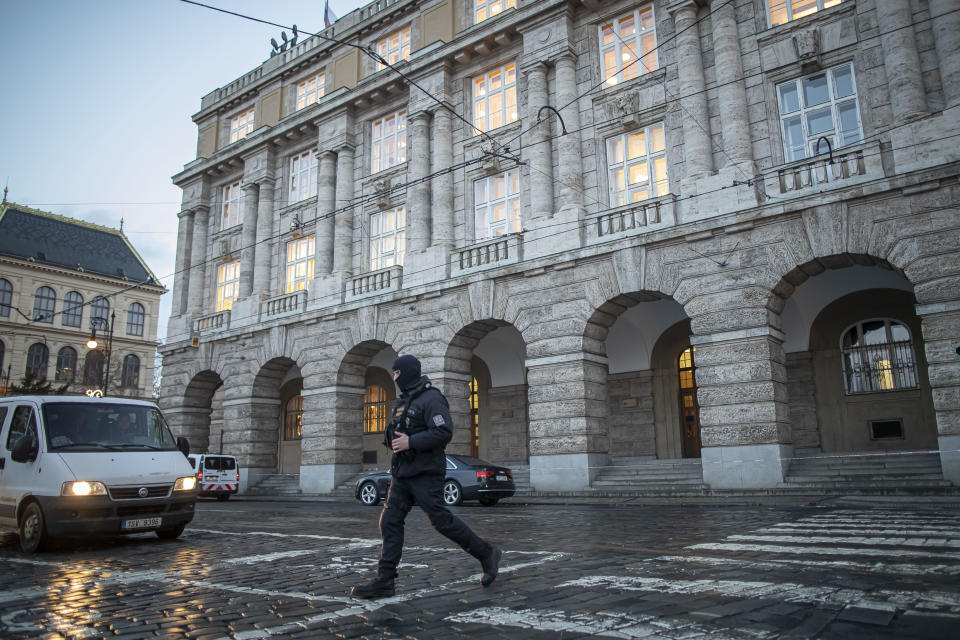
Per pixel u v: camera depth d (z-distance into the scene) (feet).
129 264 211.41
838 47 56.29
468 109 80.18
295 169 100.94
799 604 14.70
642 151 66.54
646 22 68.28
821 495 47.55
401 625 14.12
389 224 86.33
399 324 78.23
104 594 18.49
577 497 59.62
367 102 90.27
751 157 58.80
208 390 106.32
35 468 30.12
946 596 14.89
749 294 55.21
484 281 70.85
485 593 17.06
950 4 50.34
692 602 15.31
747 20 61.26
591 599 16.01
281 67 104.58
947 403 46.24
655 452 73.36
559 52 70.95
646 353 75.25
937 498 42.37
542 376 65.62
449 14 83.97
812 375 65.05
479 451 87.04
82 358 191.72
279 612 15.72
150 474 30.96
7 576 22.12
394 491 17.74
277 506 64.54
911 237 49.16
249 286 101.14
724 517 37.04
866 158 52.21
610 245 62.80
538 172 70.28
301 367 88.02
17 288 182.50
